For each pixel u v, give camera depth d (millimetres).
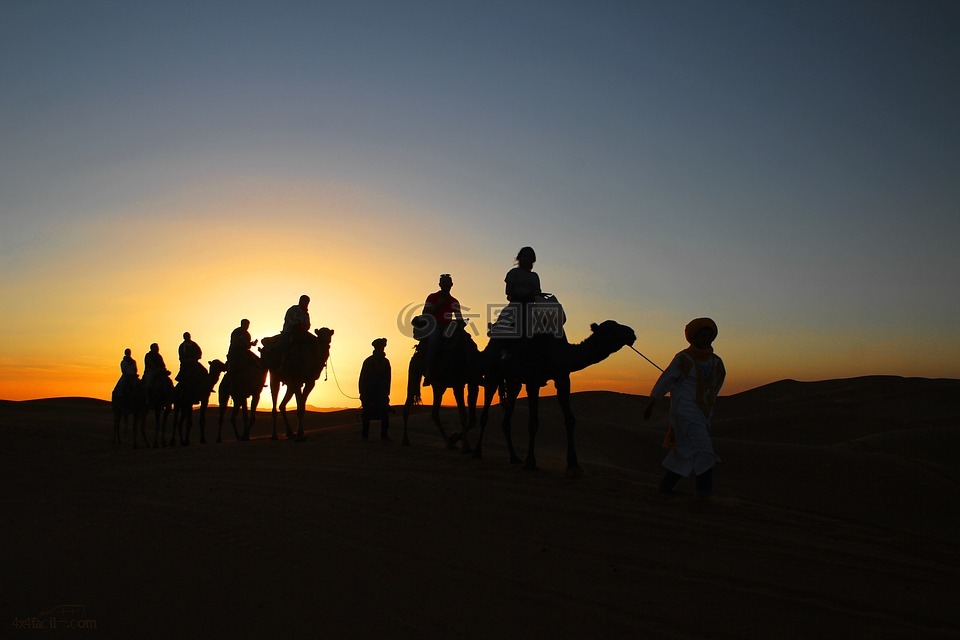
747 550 7398
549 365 11461
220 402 23031
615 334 11094
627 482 11188
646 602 5957
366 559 7098
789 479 14359
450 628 5500
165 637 5484
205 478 12008
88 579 6805
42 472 16578
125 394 24672
